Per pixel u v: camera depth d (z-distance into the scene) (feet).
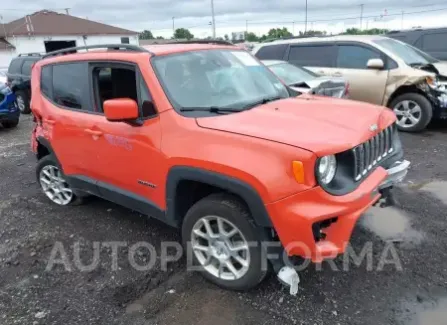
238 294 10.31
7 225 14.93
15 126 35.60
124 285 10.98
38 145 16.34
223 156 9.21
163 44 13.51
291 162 8.50
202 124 10.05
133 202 12.19
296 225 8.52
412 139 24.14
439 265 11.12
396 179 11.18
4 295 10.81
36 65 15.57
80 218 15.19
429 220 13.57
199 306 9.98
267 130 9.35
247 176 8.80
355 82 27.35
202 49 12.92
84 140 13.10
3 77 52.21
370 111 11.12
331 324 9.14
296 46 30.73
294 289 9.59
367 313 9.45
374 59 26.30
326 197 8.62
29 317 9.90
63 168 14.84
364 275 10.80
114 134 11.85
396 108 26.18
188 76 11.63
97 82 12.75
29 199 17.53
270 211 8.70
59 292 10.84
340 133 9.34
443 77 25.59
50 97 14.74
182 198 10.82
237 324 9.31
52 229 14.33
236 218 9.49
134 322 9.58
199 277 11.14
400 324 9.07
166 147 10.37
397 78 25.64
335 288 10.33
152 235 13.58
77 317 9.84
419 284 10.38
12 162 23.82
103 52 12.80
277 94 13.03
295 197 8.51
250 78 13.03
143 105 11.10
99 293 10.71
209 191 10.98
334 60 28.68
